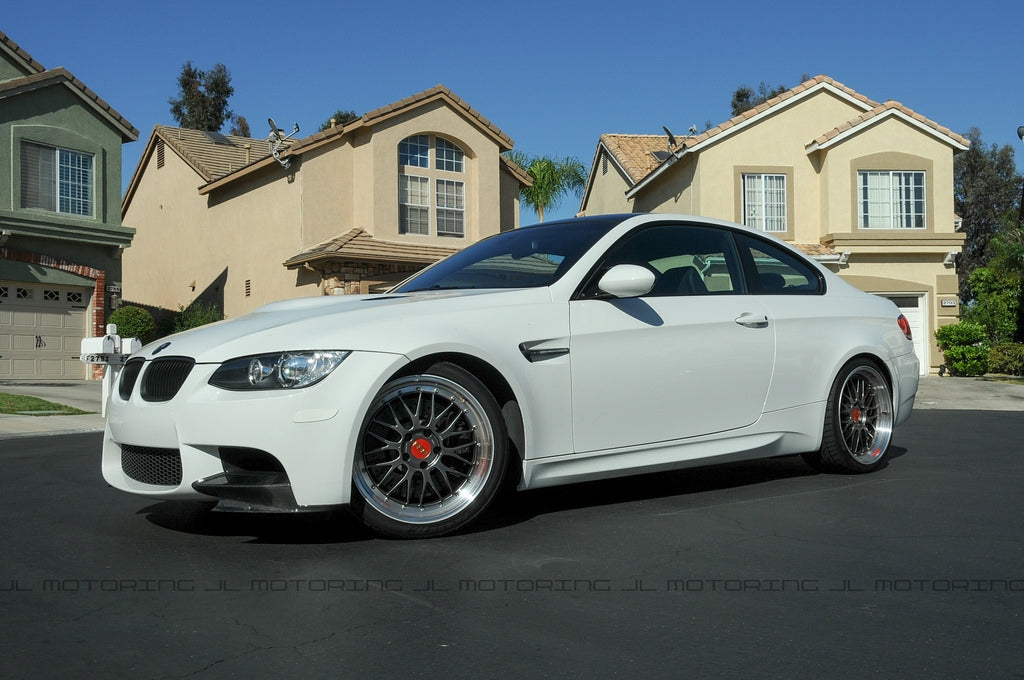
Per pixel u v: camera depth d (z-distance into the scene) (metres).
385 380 3.90
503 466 4.18
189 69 56.94
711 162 22.89
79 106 20.06
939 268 22.92
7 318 19.36
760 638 2.87
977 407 15.01
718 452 5.00
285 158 20.94
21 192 19.19
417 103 21.27
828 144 22.50
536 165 34.47
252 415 3.76
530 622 3.00
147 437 3.96
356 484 3.90
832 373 5.56
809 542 4.07
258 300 22.88
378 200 20.91
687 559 3.77
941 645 2.81
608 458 4.59
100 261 20.59
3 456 7.54
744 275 5.34
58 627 2.96
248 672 2.58
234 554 3.84
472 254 5.28
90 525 4.46
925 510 4.76
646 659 2.69
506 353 4.24
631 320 4.67
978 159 44.28
